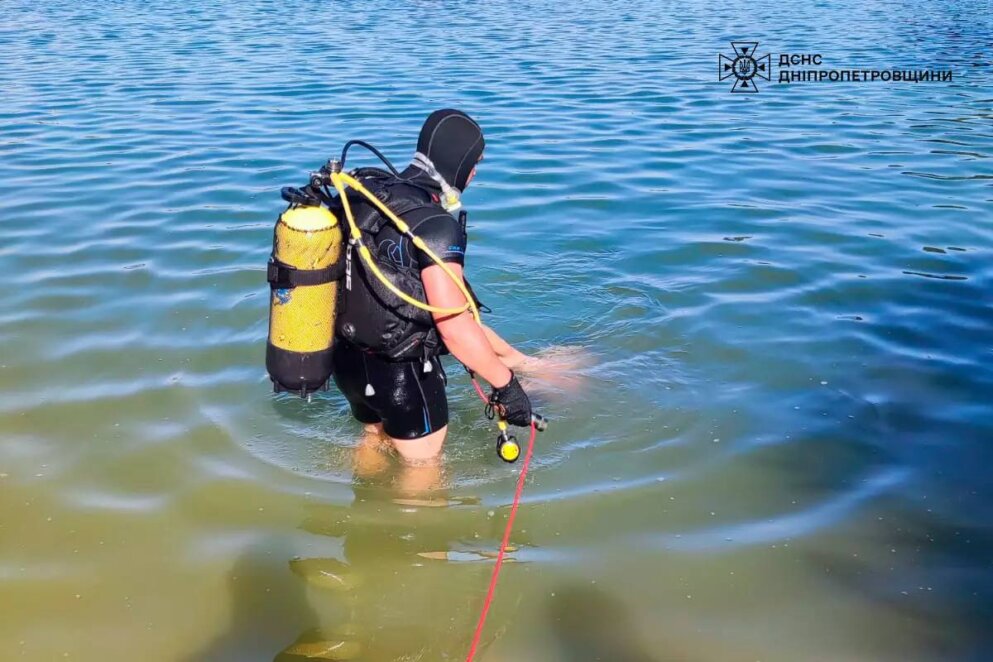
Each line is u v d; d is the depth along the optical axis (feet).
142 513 12.18
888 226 22.29
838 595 10.77
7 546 11.51
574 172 26.53
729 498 12.52
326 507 12.42
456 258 11.20
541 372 15.74
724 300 18.38
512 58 44.16
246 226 21.70
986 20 56.39
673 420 14.38
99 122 31.22
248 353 16.11
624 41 49.60
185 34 50.19
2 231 21.24
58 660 9.89
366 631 10.36
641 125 31.89
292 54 44.50
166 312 17.44
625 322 17.58
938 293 18.57
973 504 12.27
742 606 10.63
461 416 14.62
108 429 13.93
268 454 13.51
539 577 11.15
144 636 10.23
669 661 9.88
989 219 22.68
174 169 26.09
